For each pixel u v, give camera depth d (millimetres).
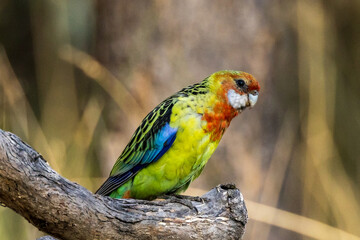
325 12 12852
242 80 7816
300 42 12156
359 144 13594
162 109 7660
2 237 9375
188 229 5922
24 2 13930
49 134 10570
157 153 7438
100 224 5566
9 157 5090
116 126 11555
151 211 5859
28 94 13508
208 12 11438
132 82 11516
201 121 7449
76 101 11102
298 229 10664
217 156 11609
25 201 5227
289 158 12352
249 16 11625
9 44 13812
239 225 6070
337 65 13641
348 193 11727
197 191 11406
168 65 11438
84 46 13695
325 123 11711
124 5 11555
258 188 11672
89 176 10453
